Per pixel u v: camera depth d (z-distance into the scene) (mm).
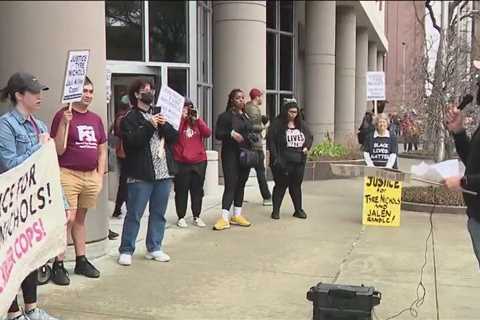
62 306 5102
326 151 15828
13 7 5992
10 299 3932
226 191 8375
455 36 11227
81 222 5906
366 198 8703
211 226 8523
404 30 57500
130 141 6133
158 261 6574
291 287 5703
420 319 4852
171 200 10734
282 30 20938
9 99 4477
